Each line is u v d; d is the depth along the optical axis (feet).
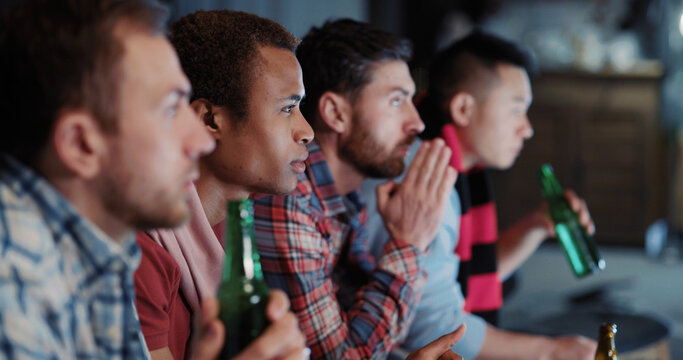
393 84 4.13
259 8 11.25
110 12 1.84
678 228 15.61
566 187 15.55
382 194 3.94
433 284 4.61
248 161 3.20
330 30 4.17
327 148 4.23
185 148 1.98
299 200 3.66
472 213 5.65
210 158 3.22
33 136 1.84
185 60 3.14
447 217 4.76
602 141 15.34
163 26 1.97
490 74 5.42
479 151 5.56
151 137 1.89
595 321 5.57
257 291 2.24
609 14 16.74
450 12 16.70
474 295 5.59
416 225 3.87
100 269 1.99
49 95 1.80
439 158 3.88
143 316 2.80
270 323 2.23
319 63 4.13
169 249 3.02
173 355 3.07
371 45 4.10
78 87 1.81
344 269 4.28
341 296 4.18
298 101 3.25
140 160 1.89
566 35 16.46
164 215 1.96
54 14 1.82
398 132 4.20
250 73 3.12
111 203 1.94
